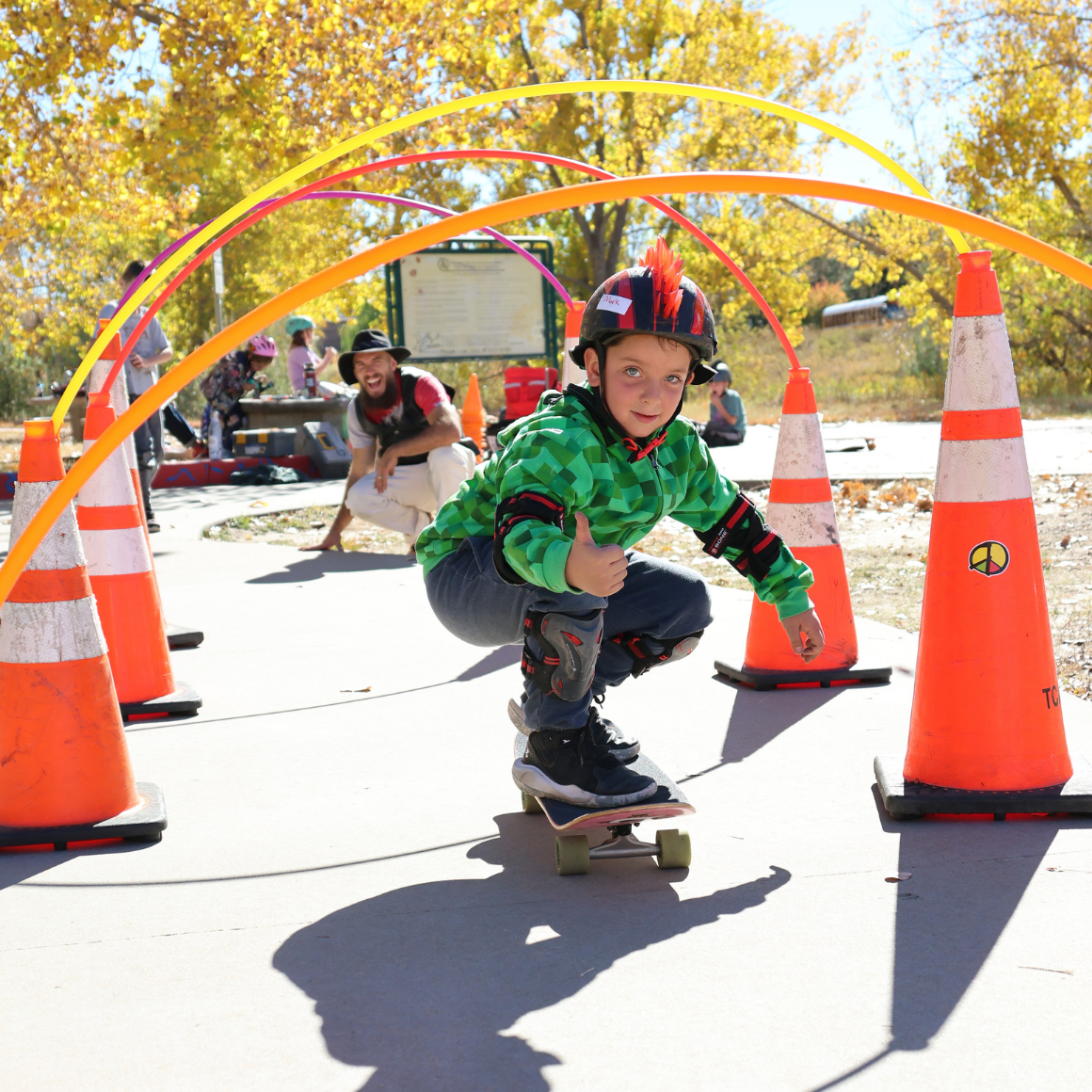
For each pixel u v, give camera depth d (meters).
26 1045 1.88
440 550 2.76
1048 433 14.27
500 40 20.67
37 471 2.83
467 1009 1.94
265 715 3.87
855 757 3.25
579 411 2.41
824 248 30.20
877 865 2.50
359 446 7.32
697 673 4.24
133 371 8.43
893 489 9.24
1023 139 23.84
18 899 2.47
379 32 14.36
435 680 4.27
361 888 2.48
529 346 16.53
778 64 28.34
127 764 2.91
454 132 16.17
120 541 3.88
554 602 2.46
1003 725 2.78
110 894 2.48
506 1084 1.71
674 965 2.08
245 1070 1.78
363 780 3.19
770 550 2.69
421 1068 1.77
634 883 2.47
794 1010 1.90
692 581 2.69
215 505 10.46
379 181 16.55
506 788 3.11
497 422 14.07
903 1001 1.93
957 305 2.84
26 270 26.92
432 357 16.23
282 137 14.26
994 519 2.78
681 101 28.25
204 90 13.77
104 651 2.90
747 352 34.19
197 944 2.23
